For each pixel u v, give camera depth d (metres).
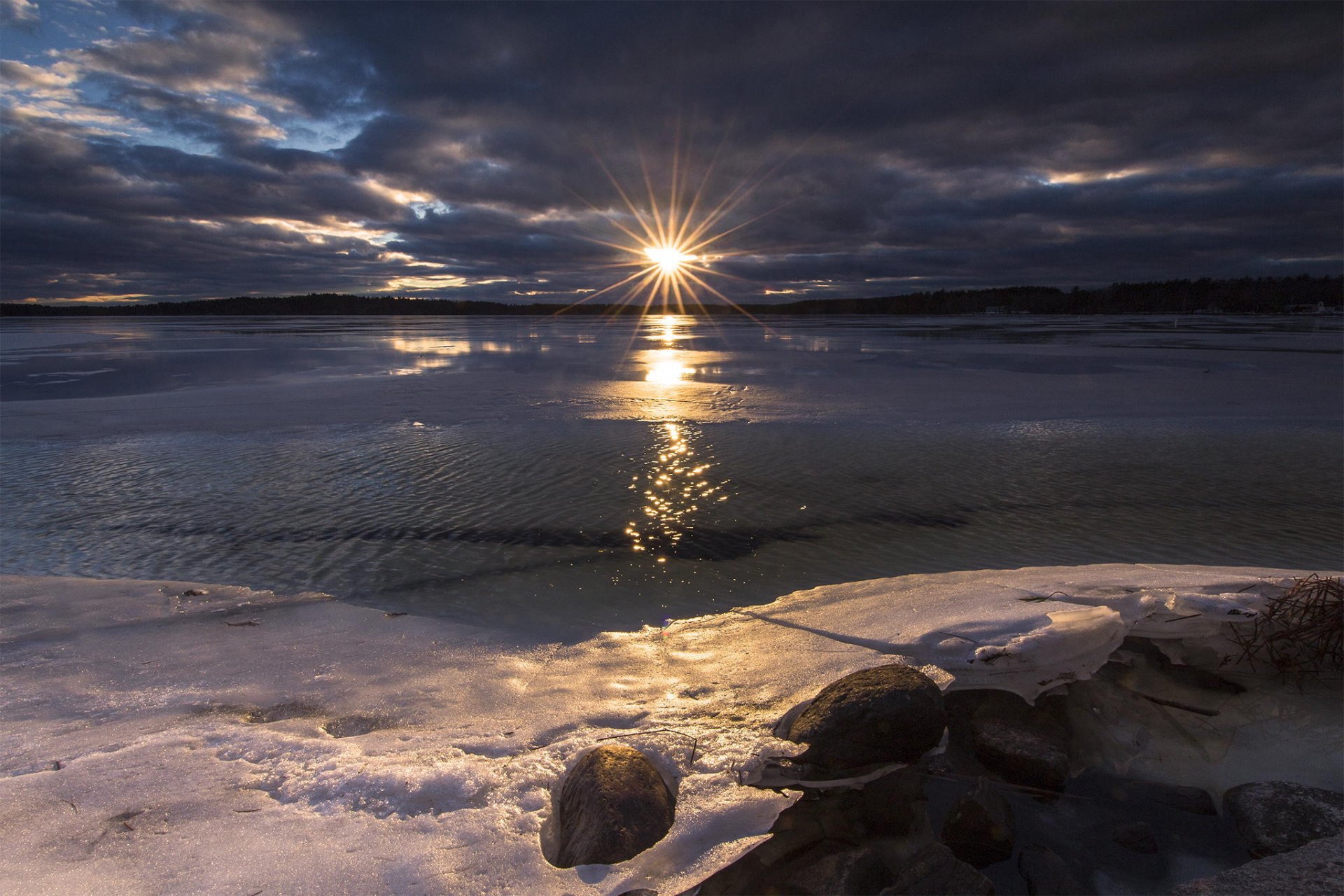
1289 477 7.85
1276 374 17.98
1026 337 36.94
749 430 10.71
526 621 4.35
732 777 2.57
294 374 19.25
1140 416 11.92
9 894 1.97
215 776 2.58
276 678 3.54
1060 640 3.41
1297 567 5.21
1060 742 2.90
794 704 3.04
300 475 8.09
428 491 7.39
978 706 3.21
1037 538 5.92
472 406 13.21
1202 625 3.65
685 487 7.48
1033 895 2.28
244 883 2.03
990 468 8.32
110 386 16.80
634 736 2.81
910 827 2.56
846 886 2.16
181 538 6.01
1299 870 2.12
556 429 10.78
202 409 12.96
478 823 2.31
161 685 3.48
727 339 38.78
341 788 2.49
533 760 2.67
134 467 8.51
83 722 3.12
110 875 2.06
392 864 2.12
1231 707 3.22
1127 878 2.32
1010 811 2.57
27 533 6.15
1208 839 2.49
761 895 2.19
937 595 4.23
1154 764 2.89
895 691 2.77
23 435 10.55
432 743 2.83
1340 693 3.27
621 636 4.03
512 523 6.35
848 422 11.37
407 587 4.93
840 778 2.66
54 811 2.37
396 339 39.53
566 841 2.27
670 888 2.05
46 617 4.41
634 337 41.03
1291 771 2.81
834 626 3.94
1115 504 6.88
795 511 6.68
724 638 3.91
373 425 11.18
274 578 5.14
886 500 7.03
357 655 3.82
